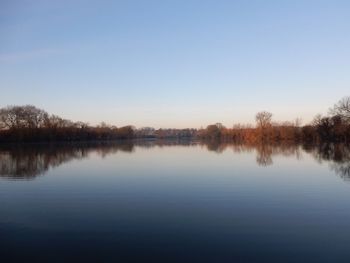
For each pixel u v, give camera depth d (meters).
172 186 37.50
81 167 57.91
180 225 22.75
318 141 143.62
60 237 20.61
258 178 42.53
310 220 23.73
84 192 34.69
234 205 28.16
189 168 54.09
